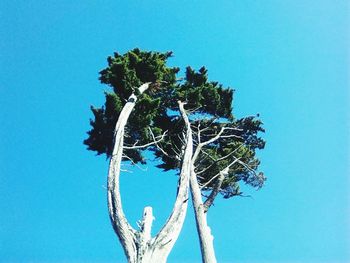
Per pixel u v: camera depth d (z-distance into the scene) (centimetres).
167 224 1095
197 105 1861
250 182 1945
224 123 1959
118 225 1071
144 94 1602
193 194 1614
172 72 1794
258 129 1977
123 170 1280
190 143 1498
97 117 1644
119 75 1608
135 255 1004
